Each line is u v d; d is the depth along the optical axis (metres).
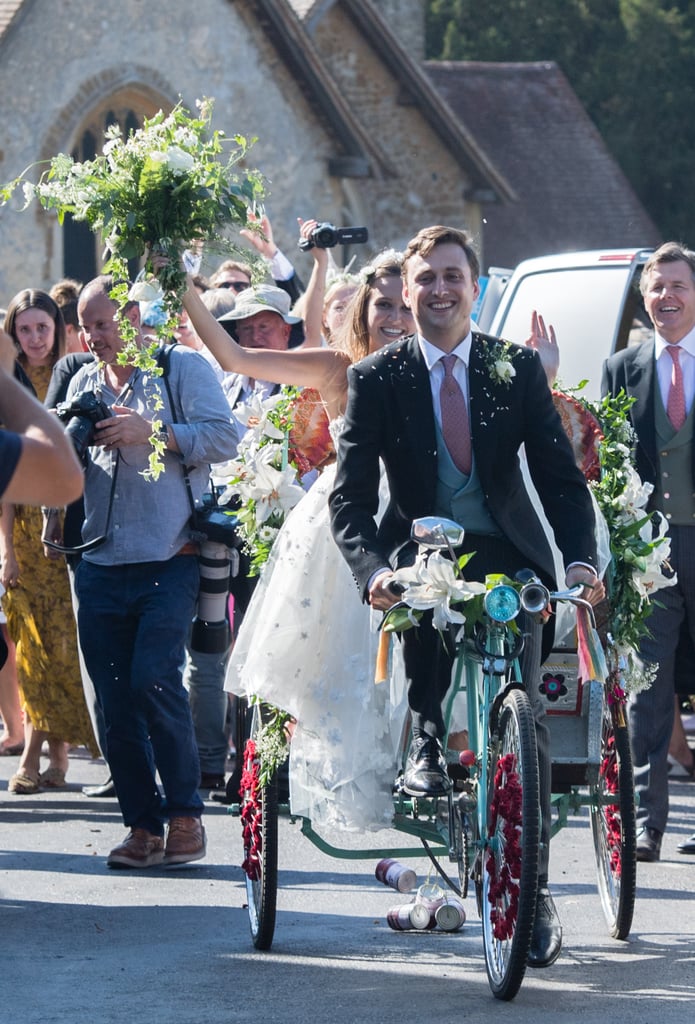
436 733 11.82
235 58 61.72
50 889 15.15
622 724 13.03
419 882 15.45
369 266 14.20
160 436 15.78
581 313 26.38
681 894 15.04
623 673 13.47
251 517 13.45
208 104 13.93
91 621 16.09
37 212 56.97
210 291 21.75
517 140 90.94
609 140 111.25
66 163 13.52
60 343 20.36
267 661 12.45
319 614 12.51
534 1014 11.00
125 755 16.05
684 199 112.31
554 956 11.95
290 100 63.00
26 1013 11.12
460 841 11.88
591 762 12.79
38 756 20.06
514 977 11.11
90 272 59.06
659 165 111.62
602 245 88.69
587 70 114.31
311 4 69.81
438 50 117.88
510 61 114.44
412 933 13.59
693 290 17.41
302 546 12.58
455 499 12.10
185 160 13.32
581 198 89.88
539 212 88.56
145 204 13.45
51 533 18.64
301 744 12.54
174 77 60.62
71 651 19.73
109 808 19.06
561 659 12.76
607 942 13.18
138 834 16.09
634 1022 10.82
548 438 12.12
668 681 16.91
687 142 112.75
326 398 13.79
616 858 13.18
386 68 72.69
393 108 72.69
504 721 11.45
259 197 13.70
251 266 13.82
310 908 14.48
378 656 11.51
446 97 91.38
